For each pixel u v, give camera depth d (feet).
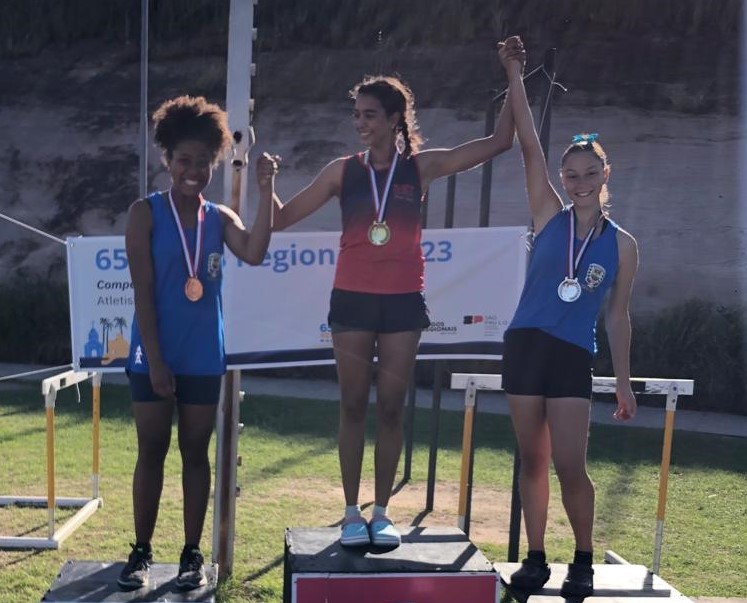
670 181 53.16
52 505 18.28
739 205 51.78
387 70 60.29
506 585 13.39
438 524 21.03
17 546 18.12
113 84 63.72
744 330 43.75
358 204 12.60
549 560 18.63
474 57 60.13
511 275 18.81
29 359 48.16
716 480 26.63
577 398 12.60
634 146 54.75
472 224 50.55
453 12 61.87
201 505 12.41
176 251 11.84
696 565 18.89
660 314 46.03
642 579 13.91
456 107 57.26
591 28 61.21
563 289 12.68
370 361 12.71
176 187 12.07
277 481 24.11
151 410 11.98
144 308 11.73
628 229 51.11
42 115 62.64
